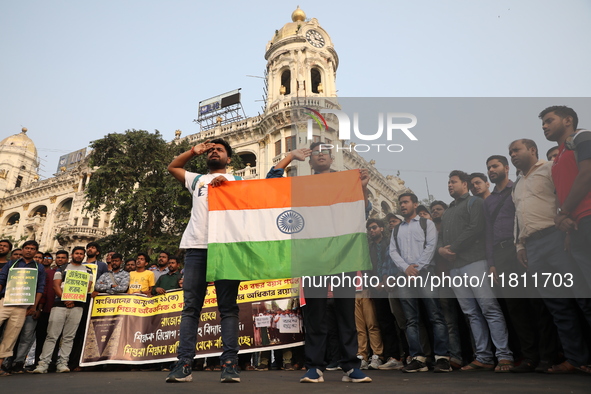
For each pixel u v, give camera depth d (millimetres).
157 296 6645
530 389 2721
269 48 28938
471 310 4453
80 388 3105
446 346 4441
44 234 35781
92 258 7043
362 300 6141
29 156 46750
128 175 19453
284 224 3621
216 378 3996
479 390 2701
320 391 2734
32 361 8320
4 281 5961
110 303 6520
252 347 6164
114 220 18859
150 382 3631
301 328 6227
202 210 3709
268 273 3506
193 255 3584
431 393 2576
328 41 29109
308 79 27000
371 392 2656
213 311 6430
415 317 4746
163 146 20000
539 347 4074
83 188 34312
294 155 3785
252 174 26688
